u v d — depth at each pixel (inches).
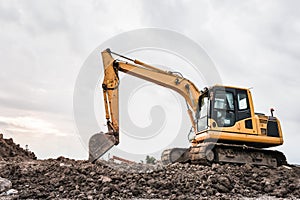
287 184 331.3
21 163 339.3
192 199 257.4
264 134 469.4
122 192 261.7
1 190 244.4
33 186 261.3
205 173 342.3
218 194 279.7
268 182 327.3
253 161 460.4
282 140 475.2
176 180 305.1
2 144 428.1
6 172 288.4
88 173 305.9
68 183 273.7
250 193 303.3
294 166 469.1
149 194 265.6
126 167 368.5
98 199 240.8
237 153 459.2
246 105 473.4
